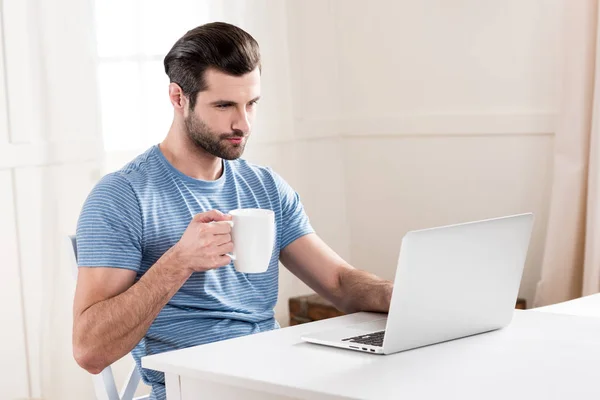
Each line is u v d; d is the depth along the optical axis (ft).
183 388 5.37
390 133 13.26
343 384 4.81
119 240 6.53
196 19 11.80
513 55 11.76
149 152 7.11
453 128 12.48
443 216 12.79
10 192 10.21
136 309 6.10
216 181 7.15
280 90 12.91
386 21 13.15
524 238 5.98
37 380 10.51
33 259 10.41
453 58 12.42
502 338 5.83
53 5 10.37
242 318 6.93
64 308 10.60
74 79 10.55
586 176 10.74
